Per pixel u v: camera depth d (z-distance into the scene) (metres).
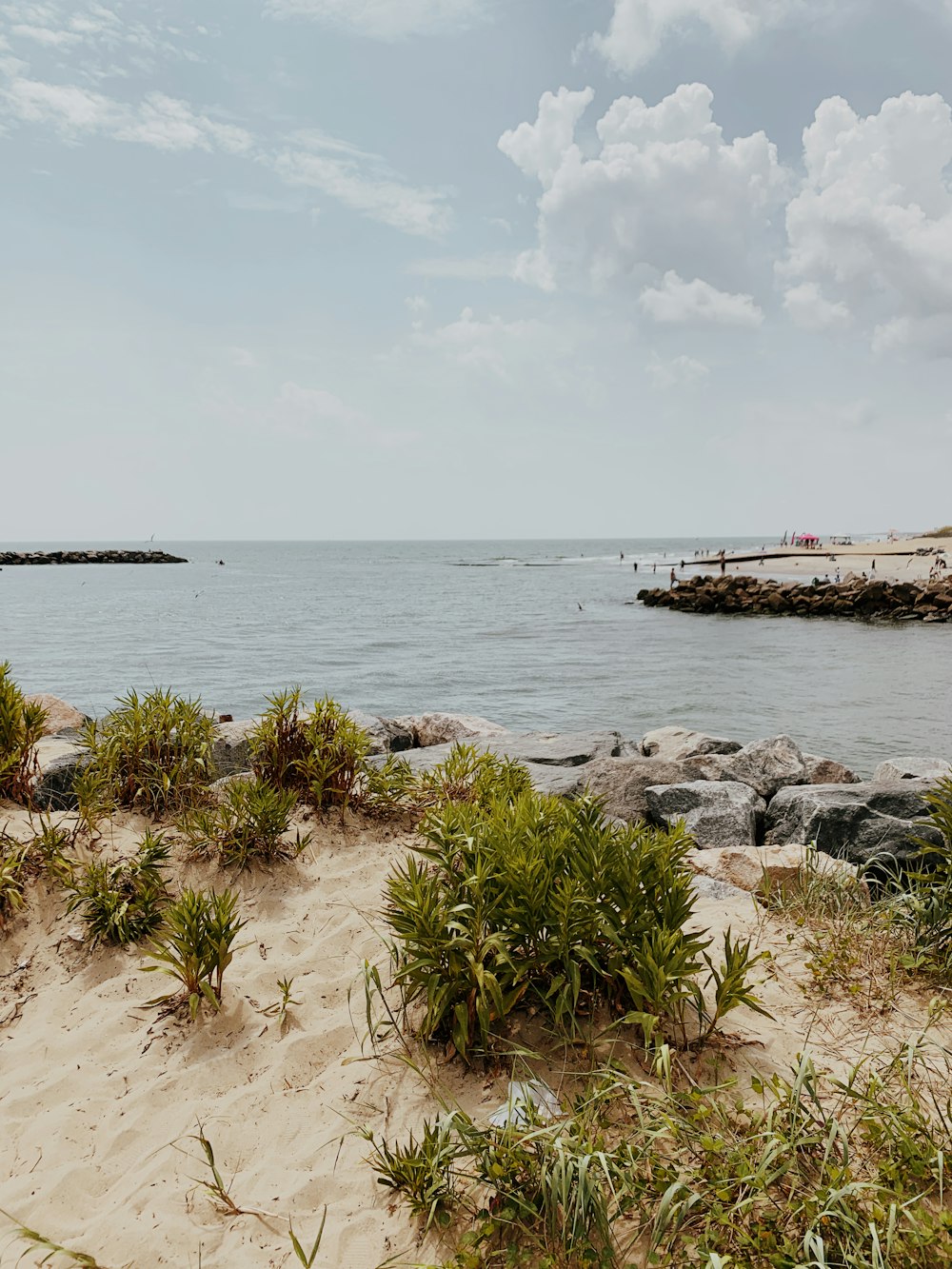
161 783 5.79
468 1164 3.05
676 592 49.19
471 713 18.39
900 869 5.95
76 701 19.61
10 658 26.67
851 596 42.19
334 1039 3.83
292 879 5.17
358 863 5.44
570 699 20.02
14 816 5.48
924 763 10.03
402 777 6.34
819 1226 2.65
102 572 101.69
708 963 3.71
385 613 44.38
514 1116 3.13
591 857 3.91
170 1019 3.95
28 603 51.53
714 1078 3.42
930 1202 2.78
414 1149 3.09
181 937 3.97
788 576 71.19
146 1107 3.44
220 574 96.12
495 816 4.61
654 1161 2.91
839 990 4.06
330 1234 2.83
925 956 4.28
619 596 57.75
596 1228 2.73
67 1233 2.86
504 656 27.64
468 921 3.78
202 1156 3.19
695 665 25.42
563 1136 2.91
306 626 37.22
